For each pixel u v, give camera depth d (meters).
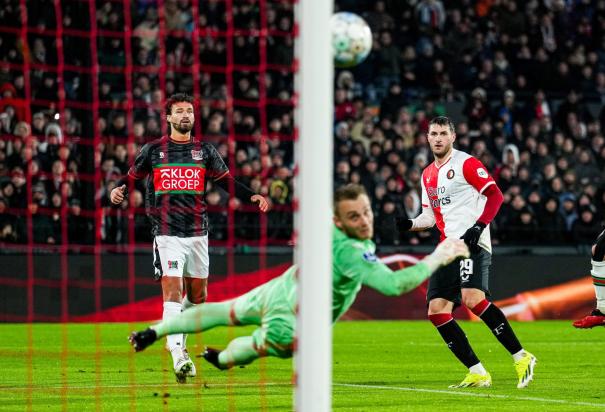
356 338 34.78
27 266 39.81
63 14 47.28
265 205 21.98
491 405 17.86
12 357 27.12
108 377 22.34
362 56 22.66
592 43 58.06
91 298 40.34
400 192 45.78
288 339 14.07
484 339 34.97
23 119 44.69
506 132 51.75
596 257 24.92
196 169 21.66
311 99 11.60
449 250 13.14
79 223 41.84
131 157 42.88
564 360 27.47
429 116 52.28
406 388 20.59
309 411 11.45
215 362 14.94
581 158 50.56
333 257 13.62
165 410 17.12
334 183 45.31
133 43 48.97
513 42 56.19
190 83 49.44
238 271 41.59
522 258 43.97
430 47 54.94
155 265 21.72
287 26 51.69
